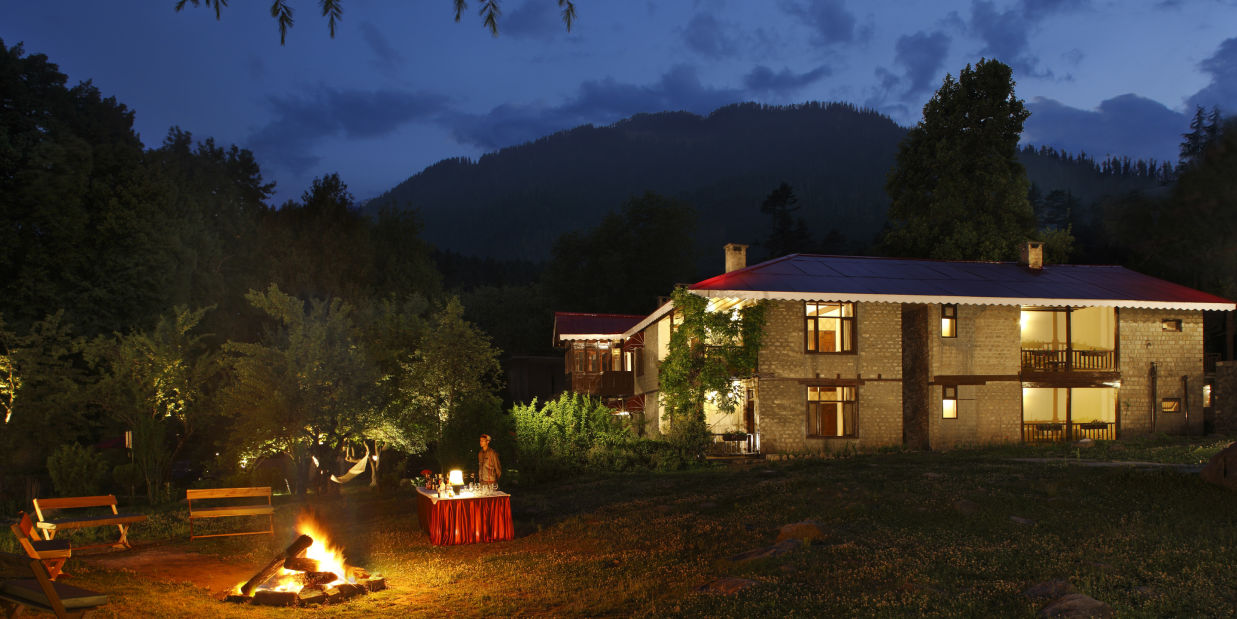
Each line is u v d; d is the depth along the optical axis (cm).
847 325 2917
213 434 3384
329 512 1964
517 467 2523
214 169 4869
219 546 1398
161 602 917
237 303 4562
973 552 1037
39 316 3475
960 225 4366
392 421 2842
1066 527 1177
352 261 5353
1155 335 3119
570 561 1171
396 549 1357
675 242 6825
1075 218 9025
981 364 2962
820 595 873
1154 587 850
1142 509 1285
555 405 2711
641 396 4012
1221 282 4044
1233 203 4031
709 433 2775
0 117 3538
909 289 2861
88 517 1313
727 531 1276
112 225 3597
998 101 4459
